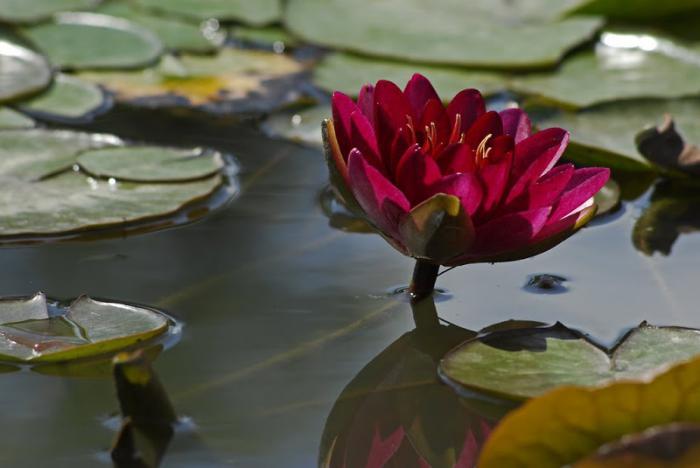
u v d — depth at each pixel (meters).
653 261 2.00
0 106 2.16
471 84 2.23
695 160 2.08
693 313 1.95
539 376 1.89
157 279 1.97
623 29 2.33
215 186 2.06
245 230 2.02
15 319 1.92
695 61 2.27
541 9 2.37
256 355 1.91
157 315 1.92
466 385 1.88
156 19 2.35
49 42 2.28
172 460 1.84
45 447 1.85
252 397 1.88
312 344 1.92
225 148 2.12
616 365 1.89
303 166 2.11
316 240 2.02
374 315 1.95
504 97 2.21
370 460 1.85
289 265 1.99
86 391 1.88
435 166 1.90
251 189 2.07
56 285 1.96
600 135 2.12
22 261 1.98
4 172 2.05
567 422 1.82
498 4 2.38
